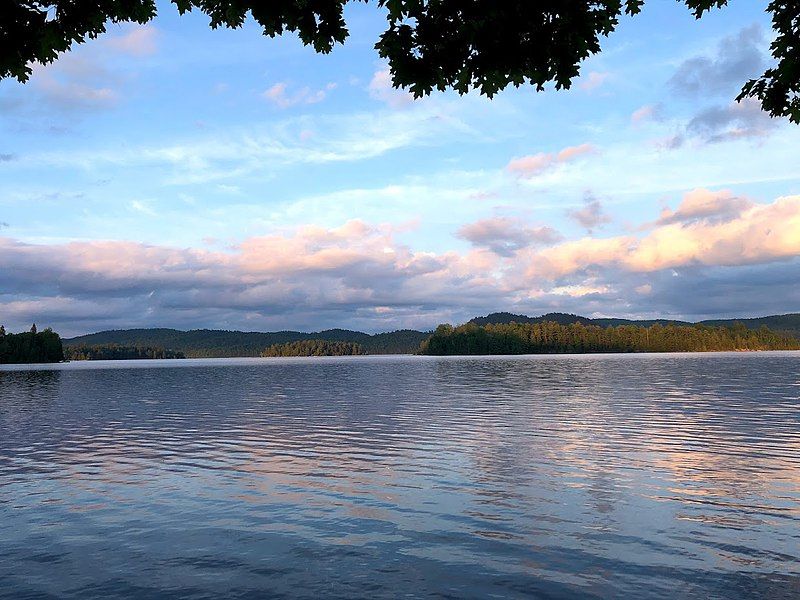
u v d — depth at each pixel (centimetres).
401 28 758
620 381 7150
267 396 5741
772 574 1105
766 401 4400
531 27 732
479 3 716
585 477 1898
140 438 2955
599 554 1216
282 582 1096
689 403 4312
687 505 1563
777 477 1872
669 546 1257
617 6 748
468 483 1841
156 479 1980
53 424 3609
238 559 1216
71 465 2255
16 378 10362
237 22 787
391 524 1434
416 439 2742
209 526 1438
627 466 2056
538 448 2438
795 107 867
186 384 8150
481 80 774
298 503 1641
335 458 2305
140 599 1029
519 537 1325
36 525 1463
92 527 1442
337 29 764
